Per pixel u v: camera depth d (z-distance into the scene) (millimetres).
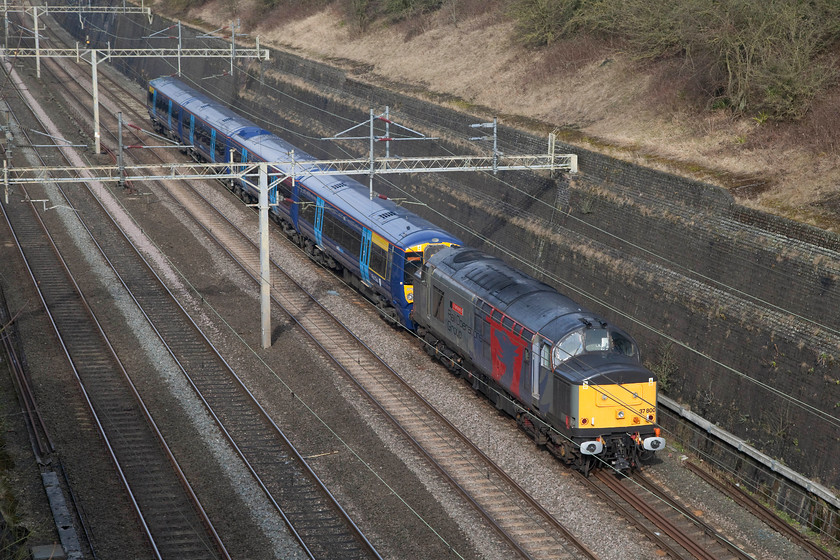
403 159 57344
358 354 55719
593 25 79312
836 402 39938
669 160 56000
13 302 61938
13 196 84500
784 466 41438
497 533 37500
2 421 45062
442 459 43500
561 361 42250
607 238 56188
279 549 35812
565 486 41375
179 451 43562
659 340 51000
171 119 103188
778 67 56250
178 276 67688
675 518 39531
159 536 36531
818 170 49438
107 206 83312
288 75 105375
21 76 138625
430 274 53875
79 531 36375
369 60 101750
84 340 56406
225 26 134125
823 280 41781
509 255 65125
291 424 46656
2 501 37562
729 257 47219
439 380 52531
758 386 44125
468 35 95000
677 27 66688
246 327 59062
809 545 37781
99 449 43500
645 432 42031
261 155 80562
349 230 64312
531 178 63688
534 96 76312
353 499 39656
